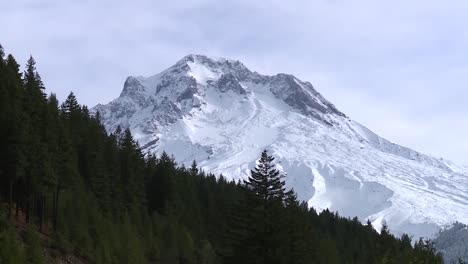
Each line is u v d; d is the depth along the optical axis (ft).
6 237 165.78
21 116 238.07
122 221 313.73
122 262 260.62
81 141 336.08
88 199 279.69
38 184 238.68
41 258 188.03
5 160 228.22
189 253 333.83
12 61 271.90
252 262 186.39
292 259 192.75
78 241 244.42
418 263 209.56
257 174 190.90
